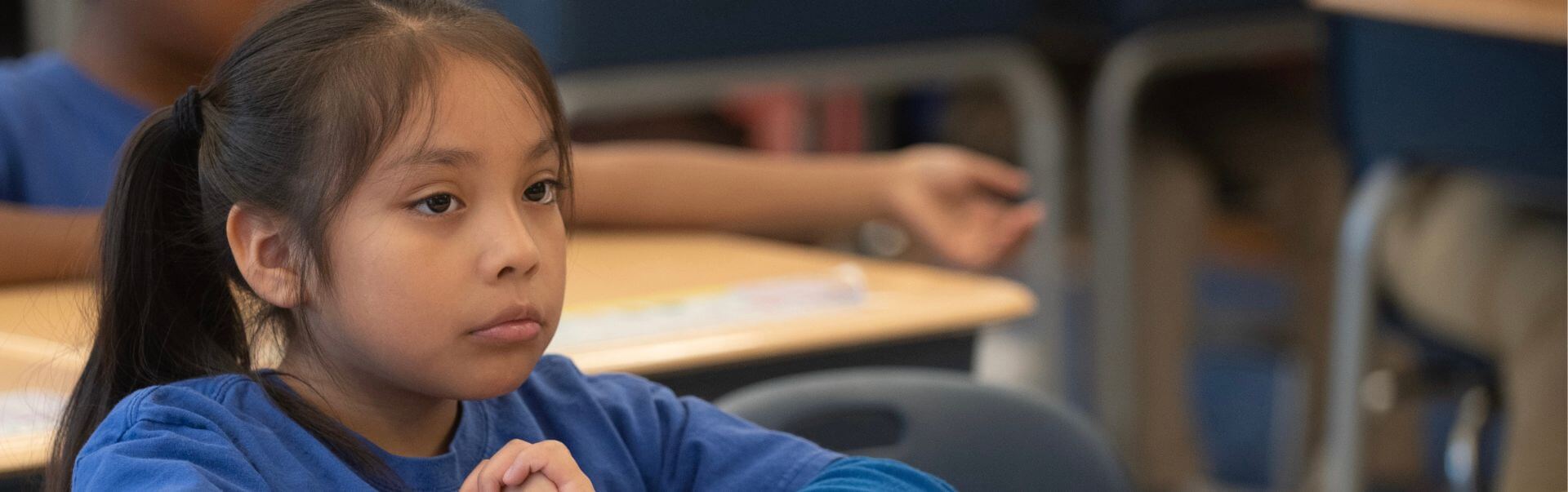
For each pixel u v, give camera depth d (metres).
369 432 0.78
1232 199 2.96
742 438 0.92
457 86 0.73
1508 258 2.04
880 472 0.89
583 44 2.29
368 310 0.73
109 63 1.76
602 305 1.48
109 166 1.74
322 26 0.76
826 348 1.42
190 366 0.82
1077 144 3.57
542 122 0.76
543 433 0.87
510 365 0.74
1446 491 2.77
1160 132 2.87
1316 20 2.83
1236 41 2.81
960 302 1.55
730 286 1.60
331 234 0.73
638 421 0.91
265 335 0.80
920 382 1.21
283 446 0.75
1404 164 1.96
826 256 1.80
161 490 0.68
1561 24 1.70
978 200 2.00
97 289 0.84
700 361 1.33
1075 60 3.29
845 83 2.56
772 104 3.09
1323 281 2.82
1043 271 2.73
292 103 0.74
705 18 2.40
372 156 0.72
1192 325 2.87
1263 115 2.90
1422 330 2.12
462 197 0.73
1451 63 1.83
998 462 1.20
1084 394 3.36
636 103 2.37
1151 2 2.73
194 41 1.71
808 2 2.48
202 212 0.80
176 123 0.80
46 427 1.03
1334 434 2.04
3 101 1.73
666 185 1.96
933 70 2.64
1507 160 1.81
